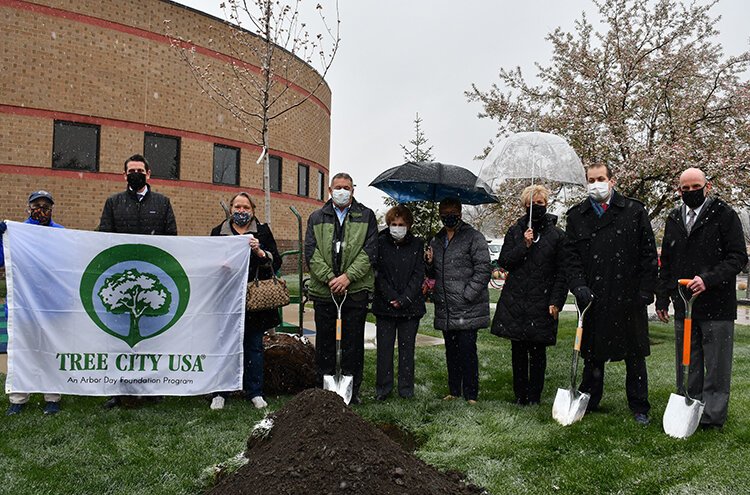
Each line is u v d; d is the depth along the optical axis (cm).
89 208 1502
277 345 567
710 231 439
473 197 604
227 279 500
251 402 508
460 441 405
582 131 977
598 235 468
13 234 468
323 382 504
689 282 421
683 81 1016
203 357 494
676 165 907
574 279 471
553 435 416
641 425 445
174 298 493
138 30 1565
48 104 1440
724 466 360
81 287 480
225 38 1727
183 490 328
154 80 1600
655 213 978
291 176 2059
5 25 1380
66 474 345
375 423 457
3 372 595
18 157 1405
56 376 472
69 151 1480
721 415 432
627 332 459
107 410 473
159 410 478
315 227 519
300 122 2092
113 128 1537
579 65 1046
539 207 502
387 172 579
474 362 528
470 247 533
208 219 1734
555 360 756
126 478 340
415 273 532
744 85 952
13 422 438
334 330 519
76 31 1471
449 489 316
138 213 503
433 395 547
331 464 295
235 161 1817
